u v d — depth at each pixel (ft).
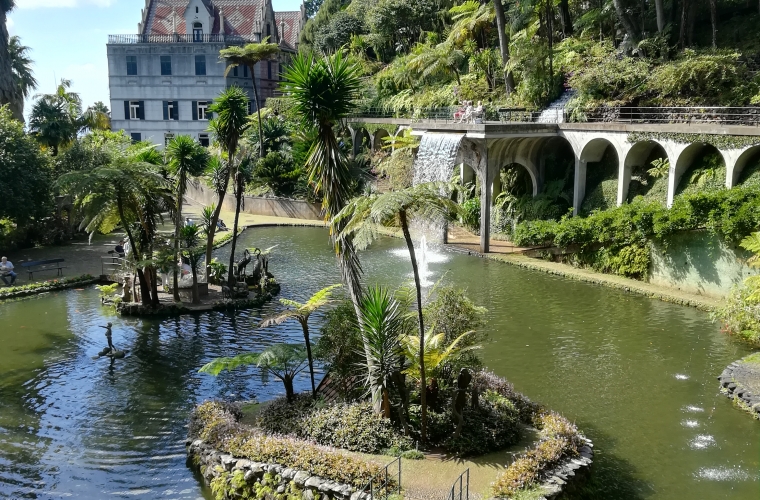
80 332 64.95
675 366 53.67
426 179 100.94
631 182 94.79
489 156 99.25
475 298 74.74
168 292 78.89
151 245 72.18
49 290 81.56
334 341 41.86
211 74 200.54
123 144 168.96
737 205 69.31
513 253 98.22
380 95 168.35
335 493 32.12
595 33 131.64
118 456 40.14
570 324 65.10
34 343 61.57
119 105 202.90
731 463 38.22
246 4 215.51
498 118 113.50
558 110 108.99
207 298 75.82
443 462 35.53
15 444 41.50
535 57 119.65
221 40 200.64
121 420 45.11
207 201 165.48
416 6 178.29
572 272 85.71
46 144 136.26
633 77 100.99
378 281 81.92
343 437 37.47
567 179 105.50
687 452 39.55
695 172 84.84
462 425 37.63
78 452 40.57
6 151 102.53
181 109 203.00
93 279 86.17
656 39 106.42
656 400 47.11
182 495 35.96
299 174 144.36
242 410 44.78
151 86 201.67
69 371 54.44
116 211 71.51
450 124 97.66
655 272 79.25
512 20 139.54
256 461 35.70
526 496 30.63
